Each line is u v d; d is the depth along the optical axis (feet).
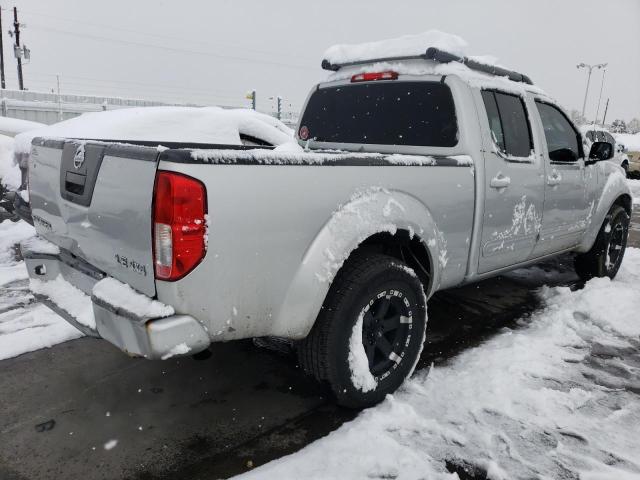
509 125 12.21
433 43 11.75
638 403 9.42
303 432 8.50
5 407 8.96
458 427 8.49
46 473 7.34
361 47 13.46
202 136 19.36
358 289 8.47
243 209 7.01
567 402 9.27
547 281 17.52
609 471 7.52
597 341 12.07
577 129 14.76
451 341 12.26
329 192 8.07
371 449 7.79
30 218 16.02
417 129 11.87
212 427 8.57
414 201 9.43
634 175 68.69
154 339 6.63
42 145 9.30
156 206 6.61
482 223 11.11
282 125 24.56
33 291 9.38
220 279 6.99
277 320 7.79
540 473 7.47
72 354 11.00
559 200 13.67
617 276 18.07
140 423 8.63
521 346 11.53
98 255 7.83
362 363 8.72
